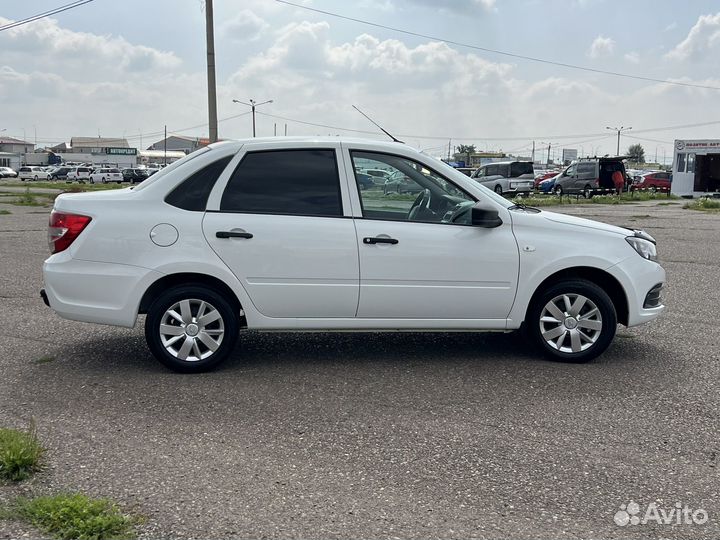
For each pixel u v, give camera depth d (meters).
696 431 4.60
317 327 5.82
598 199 36.91
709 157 41.62
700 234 17.84
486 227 5.83
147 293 5.77
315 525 3.39
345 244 5.70
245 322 5.96
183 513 3.49
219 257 5.64
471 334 7.09
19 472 3.86
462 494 3.73
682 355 6.36
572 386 5.47
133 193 5.79
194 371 5.76
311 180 5.81
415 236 5.76
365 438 4.45
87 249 5.62
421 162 5.90
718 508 3.61
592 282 6.07
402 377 5.68
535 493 3.74
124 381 5.57
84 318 5.69
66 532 3.25
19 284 9.80
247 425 4.66
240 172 5.77
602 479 3.91
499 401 5.13
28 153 126.38
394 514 3.51
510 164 41.88
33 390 5.34
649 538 3.32
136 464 4.04
